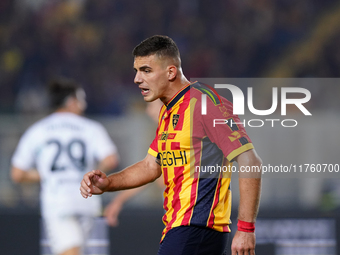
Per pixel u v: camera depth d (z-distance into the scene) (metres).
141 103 34.75
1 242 19.48
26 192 20.89
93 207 15.73
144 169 10.62
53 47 42.41
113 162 16.08
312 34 42.53
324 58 40.88
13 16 44.00
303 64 40.88
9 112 30.61
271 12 43.72
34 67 41.53
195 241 9.40
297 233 19.03
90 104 39.16
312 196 20.89
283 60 41.59
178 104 9.55
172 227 9.52
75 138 15.68
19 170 15.77
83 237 15.64
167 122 9.74
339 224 19.00
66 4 44.59
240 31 43.25
